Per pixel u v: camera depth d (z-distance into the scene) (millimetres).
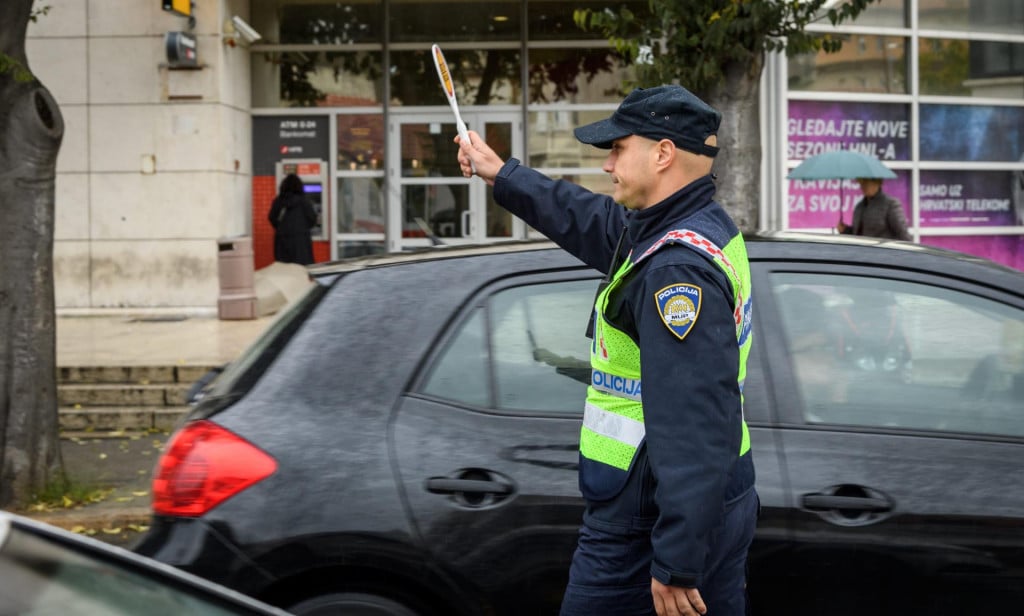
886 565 3281
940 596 3287
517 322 3590
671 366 2523
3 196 7031
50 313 7188
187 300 13516
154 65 13406
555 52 14766
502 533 3344
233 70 13984
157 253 13508
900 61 13852
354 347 3562
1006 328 3535
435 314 3594
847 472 3326
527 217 3225
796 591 3309
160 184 13484
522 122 14836
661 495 2498
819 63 13477
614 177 2793
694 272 2570
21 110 6992
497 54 14805
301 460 3396
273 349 3654
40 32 13430
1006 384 3488
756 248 3641
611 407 2748
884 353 3514
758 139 7539
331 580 3424
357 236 15000
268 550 3334
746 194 7496
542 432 3434
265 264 14938
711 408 2508
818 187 13562
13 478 7055
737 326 2693
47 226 7129
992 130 14312
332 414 3471
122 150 13492
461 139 3309
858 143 13703
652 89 2758
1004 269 3627
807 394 3449
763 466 3338
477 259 3695
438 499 3367
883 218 10539
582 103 14805
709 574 2656
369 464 3395
